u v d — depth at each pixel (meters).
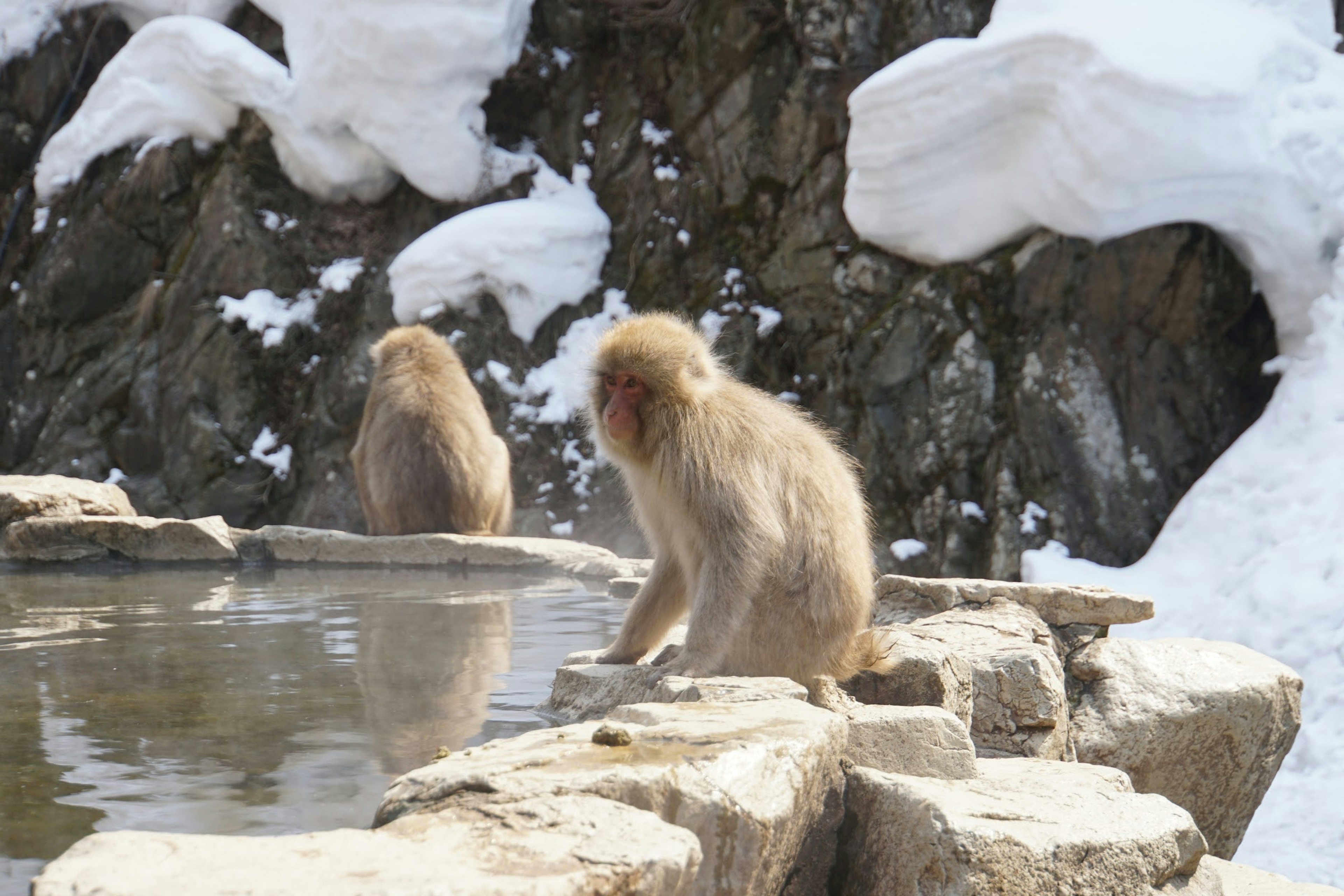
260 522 16.02
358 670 4.32
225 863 1.75
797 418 3.95
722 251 16.02
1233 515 11.52
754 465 3.63
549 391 15.91
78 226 17.33
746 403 3.81
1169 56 12.03
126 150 17.44
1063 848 2.55
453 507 9.16
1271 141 12.14
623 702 3.58
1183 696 4.62
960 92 12.75
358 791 2.79
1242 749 4.71
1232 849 4.87
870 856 2.71
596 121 17.20
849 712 3.16
